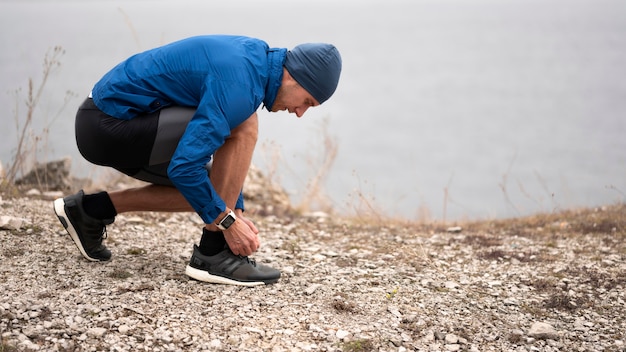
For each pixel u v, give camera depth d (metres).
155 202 3.67
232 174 3.41
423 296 3.78
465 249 4.88
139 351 2.89
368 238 5.16
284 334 3.15
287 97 3.37
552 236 5.34
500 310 3.67
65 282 3.48
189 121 3.27
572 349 3.24
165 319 3.18
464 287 4.00
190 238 4.64
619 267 4.45
